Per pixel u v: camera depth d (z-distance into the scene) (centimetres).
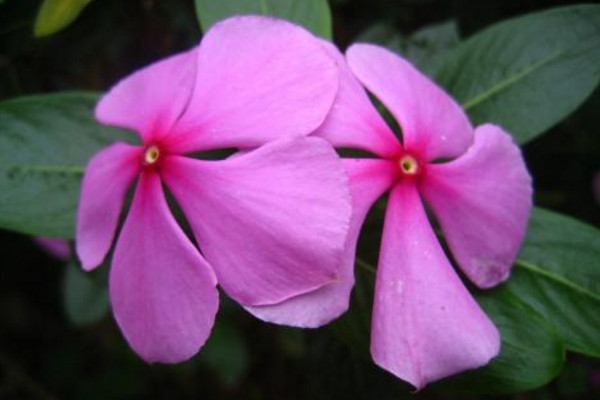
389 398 16
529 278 14
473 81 15
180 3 19
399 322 12
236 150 14
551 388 25
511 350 14
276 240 11
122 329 13
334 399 17
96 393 28
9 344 28
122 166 13
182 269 12
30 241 25
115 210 13
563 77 15
